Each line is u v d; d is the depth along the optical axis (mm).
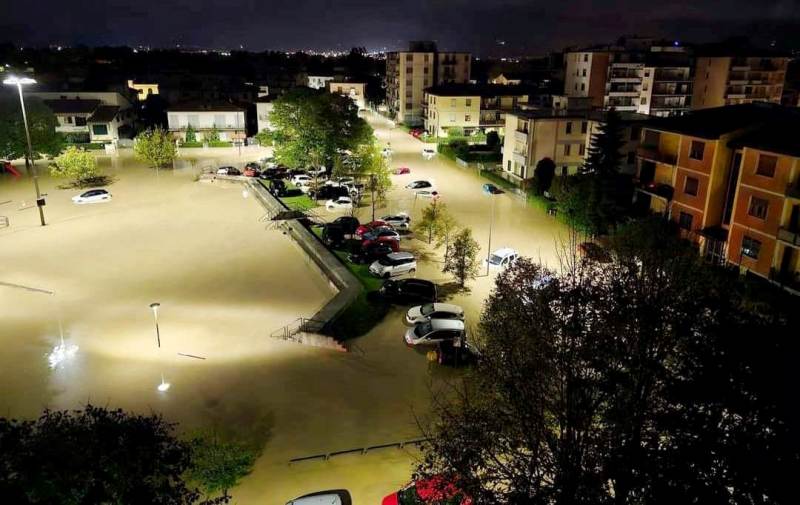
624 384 13125
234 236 49656
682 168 41625
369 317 33906
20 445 11047
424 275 40344
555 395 14820
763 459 10633
